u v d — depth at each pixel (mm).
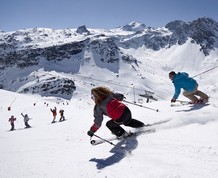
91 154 6570
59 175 5570
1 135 14406
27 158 7152
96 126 6648
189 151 5578
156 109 9125
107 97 6688
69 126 11258
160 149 5980
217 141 5730
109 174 5246
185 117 7277
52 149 7730
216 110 7305
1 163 6969
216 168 4766
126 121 6754
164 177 4723
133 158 5836
